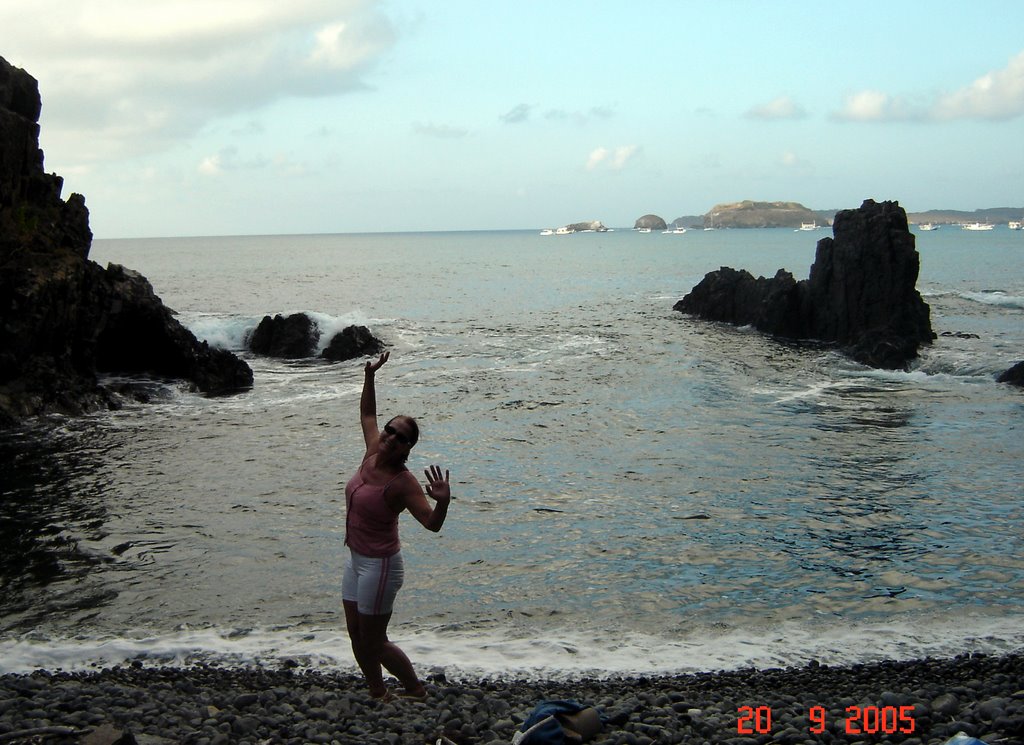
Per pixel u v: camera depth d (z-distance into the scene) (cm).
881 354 3966
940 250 16412
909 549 1655
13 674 1153
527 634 1303
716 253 17700
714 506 1939
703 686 1085
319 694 950
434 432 2711
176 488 2088
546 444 2541
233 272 12588
